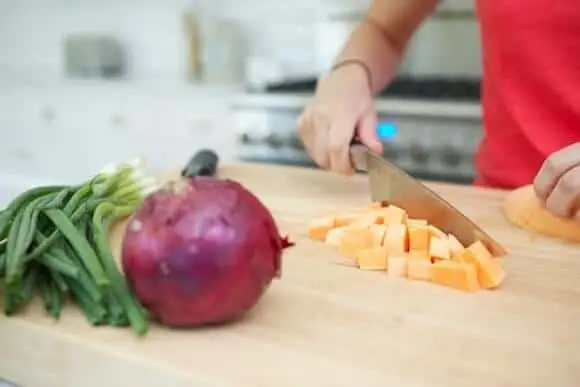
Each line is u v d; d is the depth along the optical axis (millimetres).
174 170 1104
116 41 2604
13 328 591
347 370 524
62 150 2396
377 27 1200
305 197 1003
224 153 2047
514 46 1054
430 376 518
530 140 1056
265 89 1992
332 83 1110
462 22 2004
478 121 1666
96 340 562
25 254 596
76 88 2316
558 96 1030
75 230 617
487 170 1136
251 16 2369
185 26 2408
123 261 567
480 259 690
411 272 705
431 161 1735
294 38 2309
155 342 561
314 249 796
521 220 874
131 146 2234
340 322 603
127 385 542
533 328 598
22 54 2861
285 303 640
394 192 864
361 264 733
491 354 551
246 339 568
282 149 1905
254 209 575
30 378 588
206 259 547
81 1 2672
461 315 623
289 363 533
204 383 512
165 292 552
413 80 2035
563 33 1011
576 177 792
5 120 2521
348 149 1009
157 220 554
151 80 2371
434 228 762
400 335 581
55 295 611
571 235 823
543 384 509
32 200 688
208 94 2049
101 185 754
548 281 705
